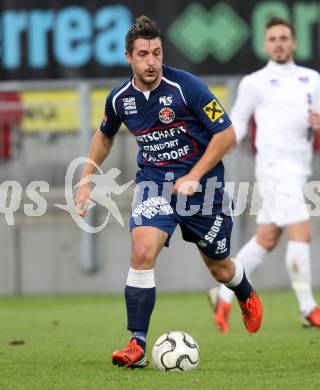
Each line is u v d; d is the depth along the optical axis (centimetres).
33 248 4991
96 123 4916
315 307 3247
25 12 5056
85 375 2198
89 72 5066
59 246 4988
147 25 2206
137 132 2316
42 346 2866
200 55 5056
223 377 2139
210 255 2409
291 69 3262
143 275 2236
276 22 3247
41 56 5069
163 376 2153
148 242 2241
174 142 2297
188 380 2094
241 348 2705
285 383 2056
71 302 4528
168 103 2264
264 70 3269
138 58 2205
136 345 2238
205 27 5050
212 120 2244
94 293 4984
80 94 4922
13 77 5066
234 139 2262
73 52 5066
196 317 3725
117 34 5062
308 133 3262
